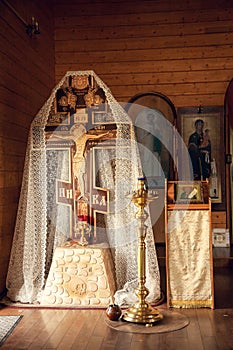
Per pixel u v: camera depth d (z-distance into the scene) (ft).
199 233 14.75
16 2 17.54
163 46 22.79
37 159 15.81
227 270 19.39
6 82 16.47
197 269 14.76
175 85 22.77
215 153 22.54
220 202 22.39
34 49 19.80
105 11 22.97
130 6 22.86
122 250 15.93
